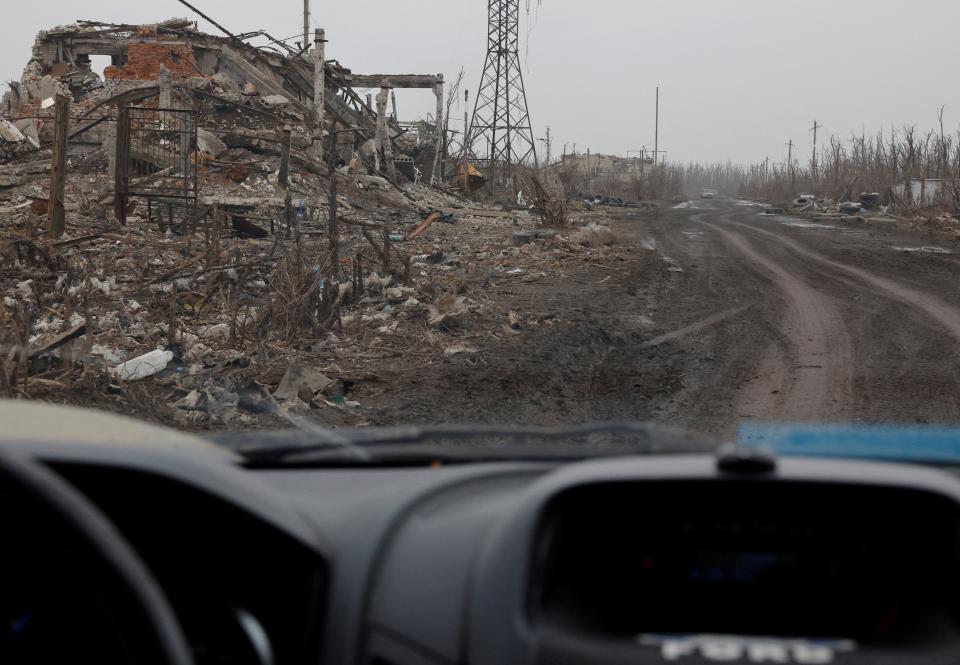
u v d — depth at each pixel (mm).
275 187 29781
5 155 33125
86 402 7289
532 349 10578
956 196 45438
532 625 1525
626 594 1549
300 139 36062
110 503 1822
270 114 35938
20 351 7477
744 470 1605
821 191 86438
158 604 1389
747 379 9664
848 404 8555
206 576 1920
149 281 14039
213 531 1893
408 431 2920
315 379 8422
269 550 1913
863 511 1530
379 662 1756
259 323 10281
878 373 9938
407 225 29734
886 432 2621
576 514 1603
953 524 1501
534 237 25016
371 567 1876
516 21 65375
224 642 1892
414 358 10062
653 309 14414
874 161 87625
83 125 33562
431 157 48219
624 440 6156
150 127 30297
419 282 15445
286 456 2793
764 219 47188
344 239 22156
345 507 2203
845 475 1596
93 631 1361
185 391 8141
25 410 2461
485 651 1540
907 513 1524
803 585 1530
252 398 7977
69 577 1351
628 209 58094
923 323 13367
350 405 8047
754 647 1437
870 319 13703
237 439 2900
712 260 22656
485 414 7859
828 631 1477
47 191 27047
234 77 42000
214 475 1909
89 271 13820
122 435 2475
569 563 1595
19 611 1374
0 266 14516
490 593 1580
